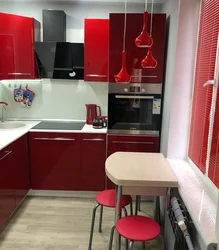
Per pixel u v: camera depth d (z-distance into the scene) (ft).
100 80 10.09
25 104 11.38
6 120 11.46
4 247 7.34
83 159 10.00
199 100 6.86
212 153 5.70
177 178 6.10
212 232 4.06
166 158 8.09
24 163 9.48
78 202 10.05
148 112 9.52
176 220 5.29
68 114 11.52
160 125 9.61
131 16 8.84
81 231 8.19
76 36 10.92
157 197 7.76
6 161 7.80
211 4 6.06
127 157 7.43
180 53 7.34
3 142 7.84
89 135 9.78
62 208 9.55
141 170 6.36
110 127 9.66
